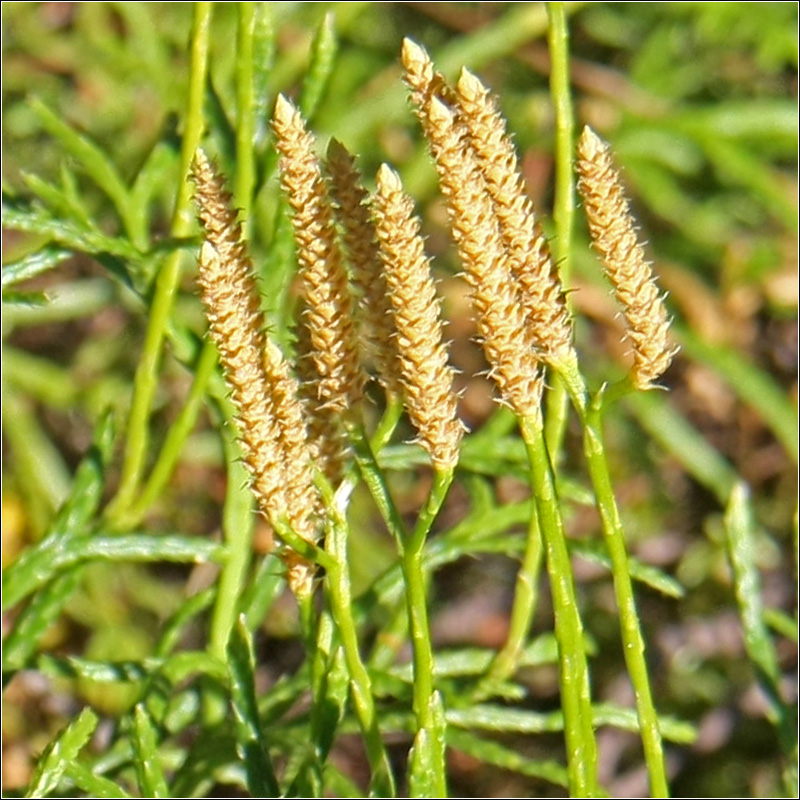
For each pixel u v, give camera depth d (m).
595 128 0.62
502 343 0.32
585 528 0.62
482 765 0.56
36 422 0.57
